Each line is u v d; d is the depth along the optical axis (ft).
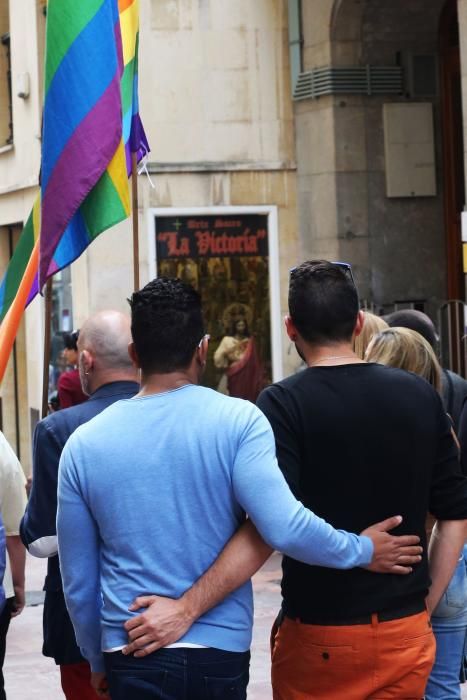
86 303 45.80
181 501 10.93
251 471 10.83
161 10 45.78
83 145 16.79
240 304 46.21
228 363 46.19
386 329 15.06
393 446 11.78
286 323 12.50
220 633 10.97
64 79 16.94
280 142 46.57
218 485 10.92
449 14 45.16
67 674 14.99
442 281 46.06
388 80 44.91
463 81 36.35
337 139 44.65
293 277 12.39
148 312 11.31
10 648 26.21
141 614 10.79
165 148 45.83
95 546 11.29
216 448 10.93
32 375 54.54
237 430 10.96
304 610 11.81
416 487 11.95
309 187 46.09
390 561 11.60
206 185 46.01
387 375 12.03
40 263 16.72
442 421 12.29
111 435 11.11
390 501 11.78
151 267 45.55
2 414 58.75
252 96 46.37
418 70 45.24
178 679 10.82
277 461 11.41
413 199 45.65
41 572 35.06
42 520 14.11
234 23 46.24
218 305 45.98
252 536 11.00
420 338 14.90
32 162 53.01
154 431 11.05
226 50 46.21
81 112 16.88
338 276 12.26
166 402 11.16
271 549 11.09
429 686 14.98
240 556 10.91
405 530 11.90
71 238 17.57
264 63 46.47
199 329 11.48
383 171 45.29
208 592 10.84
